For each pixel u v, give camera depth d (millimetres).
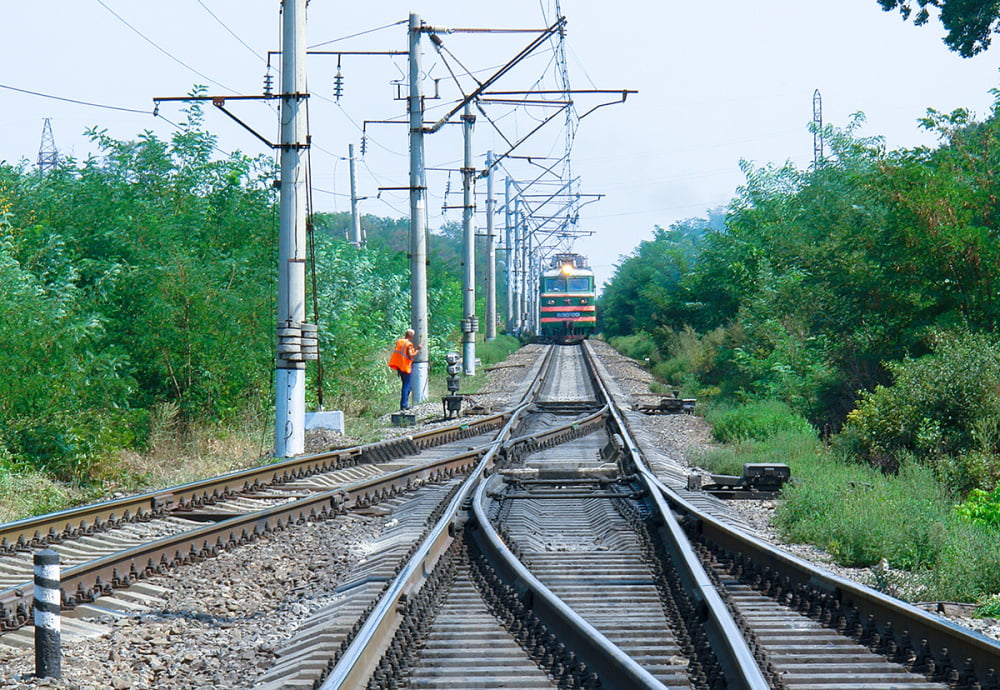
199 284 37406
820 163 74625
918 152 40469
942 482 26109
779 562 16219
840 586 14141
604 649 11125
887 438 30531
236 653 12875
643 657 12133
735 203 76500
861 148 39812
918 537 18797
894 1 62594
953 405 29391
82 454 28953
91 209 39750
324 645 12508
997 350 31047
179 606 15266
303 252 34500
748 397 51469
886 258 37844
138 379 37656
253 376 40344
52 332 29562
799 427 38969
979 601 15672
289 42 34219
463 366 76875
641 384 73562
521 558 17844
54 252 36344
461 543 19250
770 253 70812
